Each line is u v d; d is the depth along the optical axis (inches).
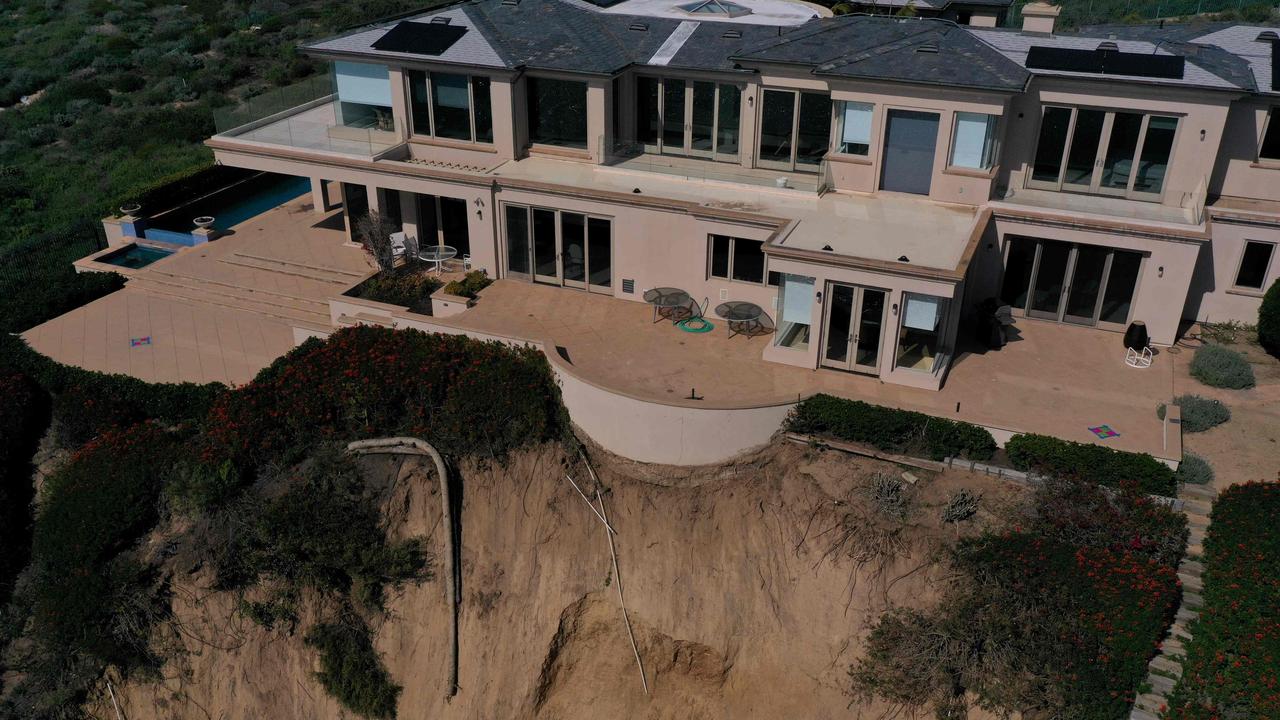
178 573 1023.6
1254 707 748.6
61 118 2292.1
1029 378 1093.8
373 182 1366.9
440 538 1043.9
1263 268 1171.9
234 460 1073.5
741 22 1416.1
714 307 1230.3
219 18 2942.9
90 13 3006.9
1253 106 1154.7
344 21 2810.0
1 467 1149.1
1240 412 1047.6
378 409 1104.8
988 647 852.0
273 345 1294.3
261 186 1893.5
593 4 1492.4
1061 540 888.9
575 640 1023.6
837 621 931.3
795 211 1186.0
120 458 1093.8
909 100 1170.6
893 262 1019.9
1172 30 1305.4
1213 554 866.8
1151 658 821.2
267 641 1019.3
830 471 989.8
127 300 1413.6
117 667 1013.8
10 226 1865.2
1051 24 1283.2
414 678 1019.3
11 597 1077.8
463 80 1339.8
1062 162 1216.8
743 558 989.8
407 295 1309.1
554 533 1042.7
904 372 1071.0
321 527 1021.8
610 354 1141.1
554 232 1285.7
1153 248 1123.3
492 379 1103.6
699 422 1006.4
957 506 929.5
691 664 991.6
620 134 1363.2
